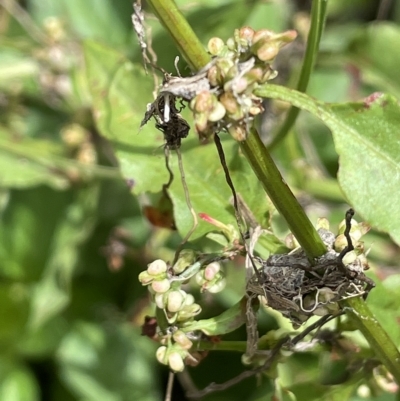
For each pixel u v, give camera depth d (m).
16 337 0.23
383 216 0.11
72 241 0.22
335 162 0.22
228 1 0.19
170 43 0.18
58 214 0.23
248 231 0.12
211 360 0.21
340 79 0.23
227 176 0.11
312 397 0.13
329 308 0.11
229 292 0.18
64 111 0.24
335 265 0.11
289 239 0.12
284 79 0.22
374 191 0.11
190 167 0.14
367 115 0.11
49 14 0.24
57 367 0.22
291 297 0.11
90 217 0.22
